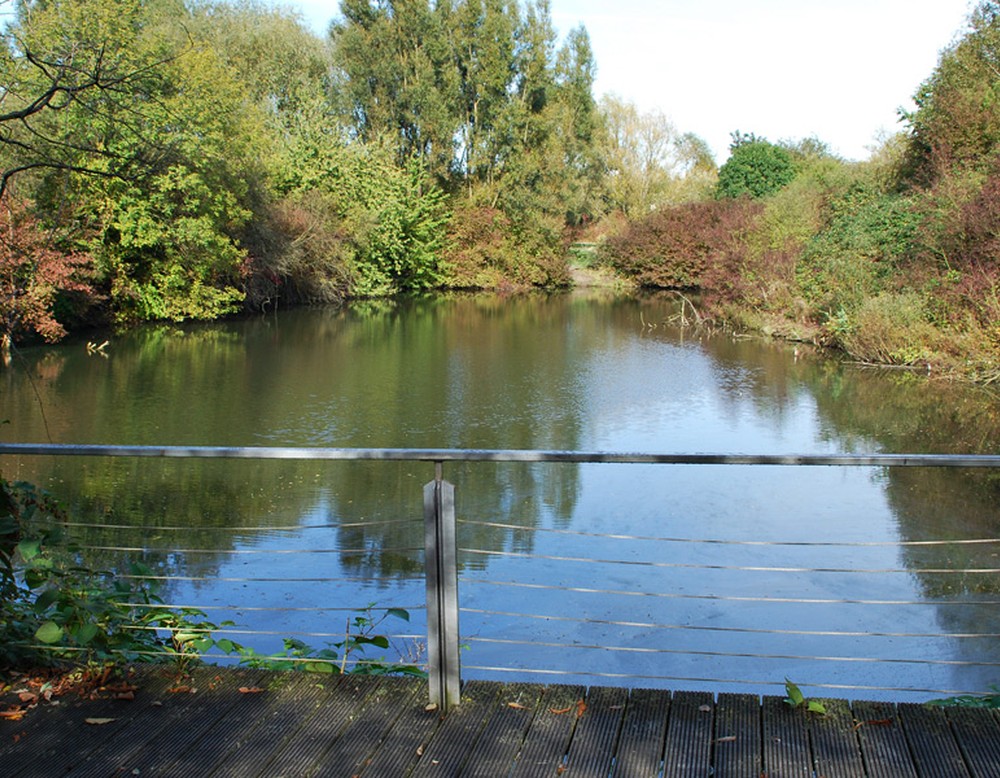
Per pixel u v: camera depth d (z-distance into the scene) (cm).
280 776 257
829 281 2170
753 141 4831
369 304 3375
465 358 1988
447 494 286
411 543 800
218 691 307
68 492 963
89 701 301
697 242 3972
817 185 3011
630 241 4197
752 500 935
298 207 3259
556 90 4225
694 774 256
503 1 4084
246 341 2259
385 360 1952
